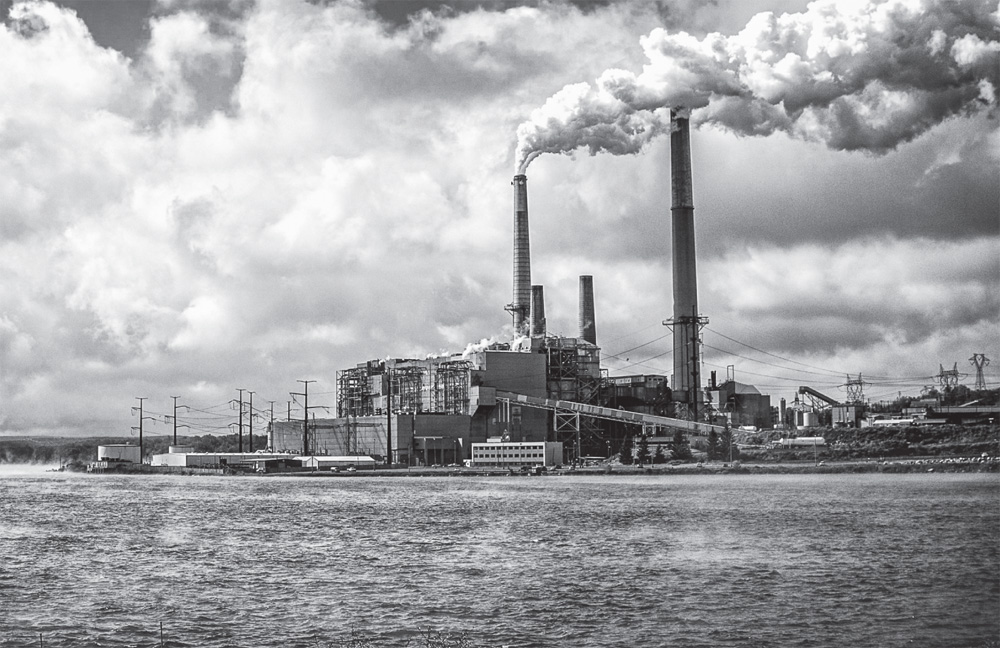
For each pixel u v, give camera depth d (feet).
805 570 351.87
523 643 251.80
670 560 379.96
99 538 483.92
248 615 286.87
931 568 352.90
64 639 261.24
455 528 509.76
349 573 361.30
